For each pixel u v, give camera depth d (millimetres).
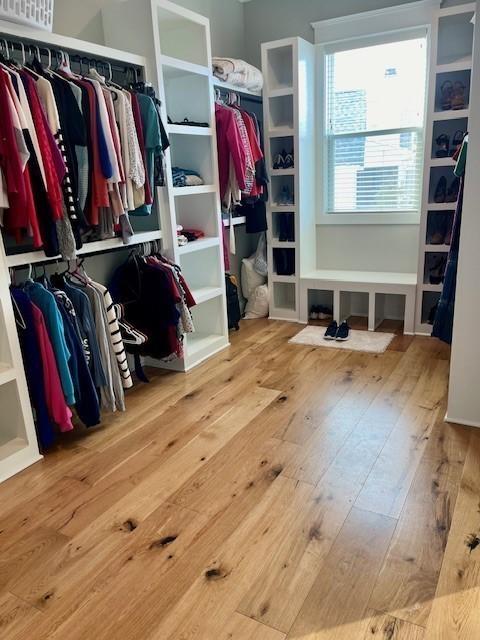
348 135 4234
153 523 1873
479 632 1372
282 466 2205
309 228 4383
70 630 1436
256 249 4852
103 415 2754
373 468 2164
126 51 2900
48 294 2264
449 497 1945
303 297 4293
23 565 1688
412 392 2887
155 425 2621
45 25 2238
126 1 2822
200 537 1788
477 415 2463
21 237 2244
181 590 1559
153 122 2709
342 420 2596
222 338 3730
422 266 3768
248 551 1710
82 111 2346
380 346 3654
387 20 3834
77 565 1680
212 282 3691
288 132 4023
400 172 4113
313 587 1547
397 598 1492
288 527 1820
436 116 3502
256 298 4520
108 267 3127
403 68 3908
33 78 2160
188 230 3615
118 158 2514
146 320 3010
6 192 2049
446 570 1588
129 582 1599
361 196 4312
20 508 1989
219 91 3775
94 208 2467
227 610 1479
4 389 2260
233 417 2674
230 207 3760
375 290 3965
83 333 2459
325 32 4086
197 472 2189
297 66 3871
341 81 4160
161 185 2891
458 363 2430
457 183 3676
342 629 1398
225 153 3561
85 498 2037
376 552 1679
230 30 4355
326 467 2186
